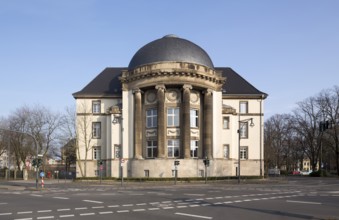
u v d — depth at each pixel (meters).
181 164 53.84
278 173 93.12
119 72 71.75
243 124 66.19
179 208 19.52
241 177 57.97
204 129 56.25
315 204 21.28
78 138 66.00
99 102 67.06
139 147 56.31
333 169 108.94
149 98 57.09
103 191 33.56
